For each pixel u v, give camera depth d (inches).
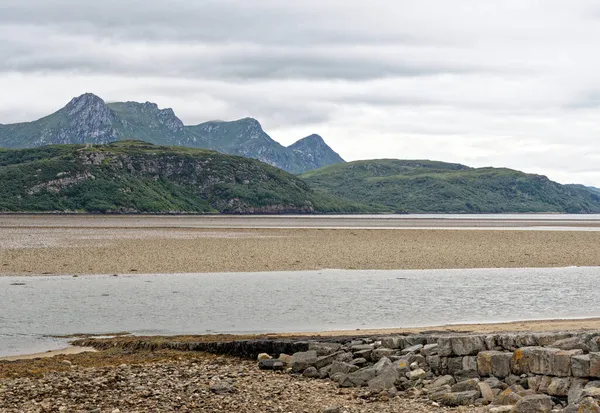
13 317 1189.1
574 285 1662.2
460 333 966.4
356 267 2044.8
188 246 2775.6
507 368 706.2
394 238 3476.9
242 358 888.9
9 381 743.7
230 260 2201.0
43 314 1218.6
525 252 2615.7
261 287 1584.6
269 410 633.6
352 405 649.6
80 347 971.9
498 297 1453.0
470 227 5541.3
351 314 1231.5
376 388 706.2
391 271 1951.3
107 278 1732.3
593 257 2426.2
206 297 1423.5
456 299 1419.8
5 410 624.7
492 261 2257.6
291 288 1571.1
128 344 970.7
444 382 712.4
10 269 1902.1
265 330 1083.9
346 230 4431.6
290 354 872.9
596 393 605.3
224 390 700.7
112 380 745.6
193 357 897.5
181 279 1726.1
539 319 1192.8
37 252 2421.3
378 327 1108.5
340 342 886.4
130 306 1305.4
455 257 2378.2
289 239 3334.2
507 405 617.0
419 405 647.1
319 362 796.0
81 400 663.8
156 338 1008.9
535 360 687.7
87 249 2573.8
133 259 2199.8
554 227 5684.1
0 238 3262.8
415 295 1472.7
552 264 2187.5
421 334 949.8
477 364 724.7
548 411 584.7
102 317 1193.4
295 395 689.6
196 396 681.6
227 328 1103.0
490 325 1096.2
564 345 722.8
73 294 1454.2
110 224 5684.1
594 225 6392.7
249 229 4586.6
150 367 823.1
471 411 620.4
